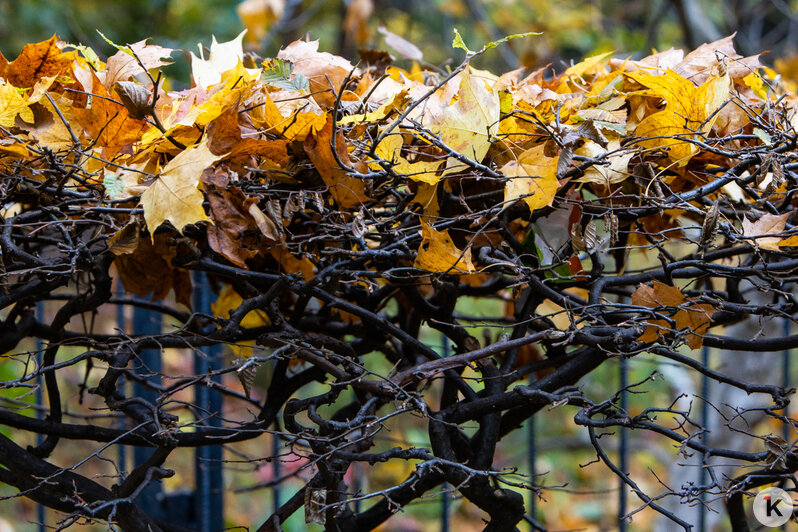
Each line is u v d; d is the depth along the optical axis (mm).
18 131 2641
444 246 2592
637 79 2715
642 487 7891
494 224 2754
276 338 2678
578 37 8586
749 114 2707
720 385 4953
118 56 2736
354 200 2646
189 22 8797
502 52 7516
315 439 2623
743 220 2705
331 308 2922
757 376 4793
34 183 2600
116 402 2664
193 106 2643
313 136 2623
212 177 2600
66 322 2789
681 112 2703
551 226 2746
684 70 2865
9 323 2840
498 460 7508
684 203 2662
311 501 2637
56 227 2686
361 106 2744
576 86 2893
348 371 2691
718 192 2748
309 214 2738
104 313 4855
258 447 6930
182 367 6176
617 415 2676
